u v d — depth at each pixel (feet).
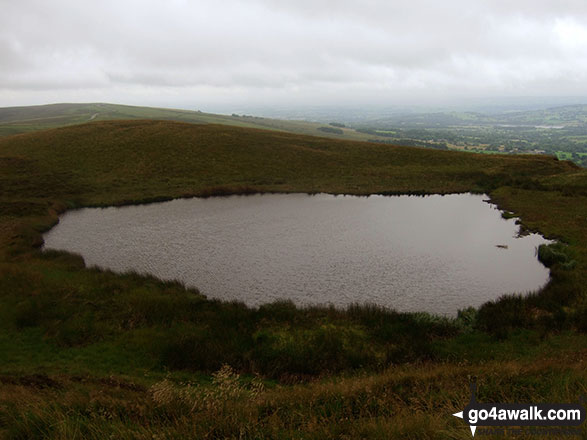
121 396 32.68
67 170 183.11
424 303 71.05
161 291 71.82
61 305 62.54
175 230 117.08
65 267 82.48
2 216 121.49
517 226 120.67
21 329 54.80
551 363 37.19
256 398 30.99
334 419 24.76
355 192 167.32
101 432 22.36
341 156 228.43
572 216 123.85
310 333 55.42
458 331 57.26
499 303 65.41
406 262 91.71
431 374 36.19
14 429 23.61
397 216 133.18
